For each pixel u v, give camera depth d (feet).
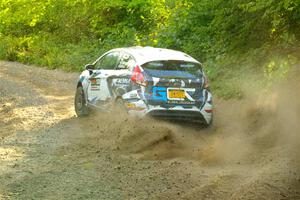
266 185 25.30
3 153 32.91
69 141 36.32
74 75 79.46
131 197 24.72
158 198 24.43
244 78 50.11
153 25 90.07
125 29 92.07
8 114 46.93
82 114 44.91
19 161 31.07
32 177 27.91
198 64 39.45
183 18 72.18
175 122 38.37
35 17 115.75
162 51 40.50
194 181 26.96
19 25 122.42
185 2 74.49
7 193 25.23
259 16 45.57
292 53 44.73
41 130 39.96
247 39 48.14
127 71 38.99
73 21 108.99
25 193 25.29
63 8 113.39
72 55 90.94
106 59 43.39
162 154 33.09
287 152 30.96
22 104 51.80
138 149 34.27
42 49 103.09
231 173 27.89
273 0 41.47
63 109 49.37
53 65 91.71
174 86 37.93
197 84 38.58
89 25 106.63
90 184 26.76
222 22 49.14
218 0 49.11
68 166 30.12
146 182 27.04
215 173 28.35
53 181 27.25
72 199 24.47
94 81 42.96
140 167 30.01
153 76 37.60
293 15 42.70
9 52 108.58
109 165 30.40
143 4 93.76
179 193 25.04
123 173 28.73
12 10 121.70
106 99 40.81
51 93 60.64
